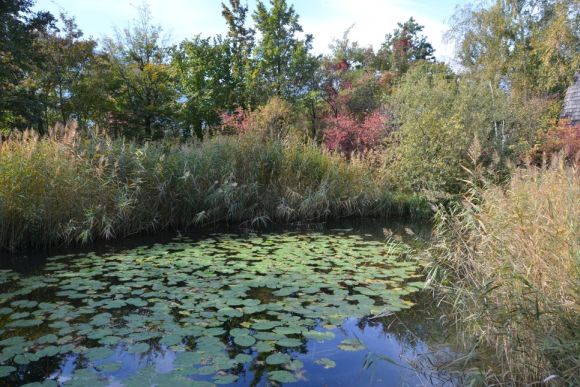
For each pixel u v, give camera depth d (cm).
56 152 699
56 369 290
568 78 1408
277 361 304
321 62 2033
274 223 945
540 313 262
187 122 2008
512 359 290
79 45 1877
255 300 425
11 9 1571
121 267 543
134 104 2075
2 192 623
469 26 1703
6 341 325
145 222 795
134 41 2133
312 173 1035
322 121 1777
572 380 250
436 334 369
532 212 358
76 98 1912
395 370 304
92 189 710
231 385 275
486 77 1602
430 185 1030
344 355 325
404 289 478
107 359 303
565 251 291
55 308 396
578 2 1231
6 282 477
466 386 285
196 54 1992
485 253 402
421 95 1245
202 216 854
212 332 348
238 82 2058
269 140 1064
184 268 542
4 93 1606
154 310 394
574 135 1310
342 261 598
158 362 300
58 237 666
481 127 1119
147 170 802
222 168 923
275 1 1897
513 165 555
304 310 403
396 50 2578
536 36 1569
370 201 1065
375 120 1478
